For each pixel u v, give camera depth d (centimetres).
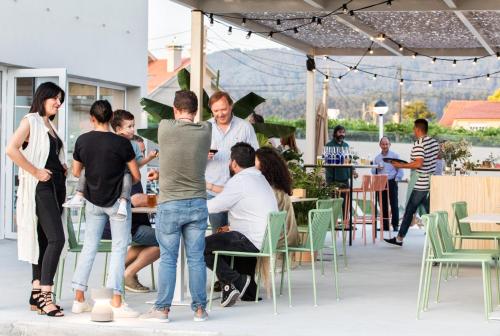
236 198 772
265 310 758
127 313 715
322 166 1331
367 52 1803
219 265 768
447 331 672
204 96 1156
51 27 1461
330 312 752
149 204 789
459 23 1465
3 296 819
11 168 1368
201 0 1179
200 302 700
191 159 681
